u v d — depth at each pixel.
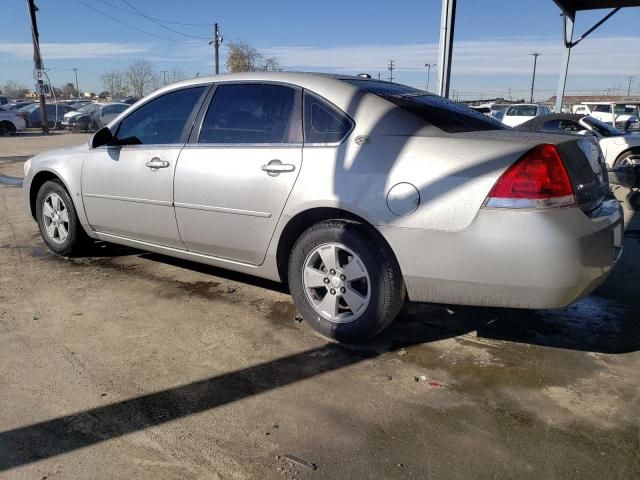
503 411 2.68
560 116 10.77
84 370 3.03
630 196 7.79
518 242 2.71
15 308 3.89
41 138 22.83
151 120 4.29
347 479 2.21
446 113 3.46
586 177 2.98
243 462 2.30
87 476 2.21
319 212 3.35
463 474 2.24
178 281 4.49
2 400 2.73
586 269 2.76
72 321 3.68
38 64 27.02
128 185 4.29
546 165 2.72
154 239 4.29
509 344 3.41
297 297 3.51
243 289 4.30
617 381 2.97
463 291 2.91
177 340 3.41
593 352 3.31
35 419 2.58
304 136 3.39
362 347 3.34
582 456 2.35
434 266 2.92
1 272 4.70
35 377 2.95
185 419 2.60
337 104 3.31
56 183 4.98
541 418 2.62
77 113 28.14
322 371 3.05
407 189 2.94
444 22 7.35
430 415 2.64
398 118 3.14
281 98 3.57
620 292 4.39
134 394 2.80
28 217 6.95
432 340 3.45
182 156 3.93
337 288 3.31
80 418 2.59
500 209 2.73
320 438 2.46
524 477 2.22
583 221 2.77
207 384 2.91
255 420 2.59
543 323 3.73
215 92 3.92
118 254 5.25
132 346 3.32
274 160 3.44
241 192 3.59
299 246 3.42
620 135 10.52
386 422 2.58
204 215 3.83
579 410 2.69
